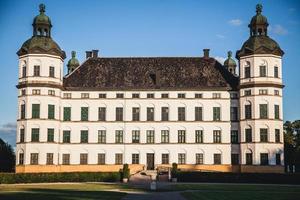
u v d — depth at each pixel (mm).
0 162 122062
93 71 105875
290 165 124062
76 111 101875
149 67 106688
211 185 75312
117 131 101812
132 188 66438
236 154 99875
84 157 101062
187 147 100750
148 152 101125
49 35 101250
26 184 77750
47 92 97438
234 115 100875
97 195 51844
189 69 105812
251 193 57281
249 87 96938
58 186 70188
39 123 96188
